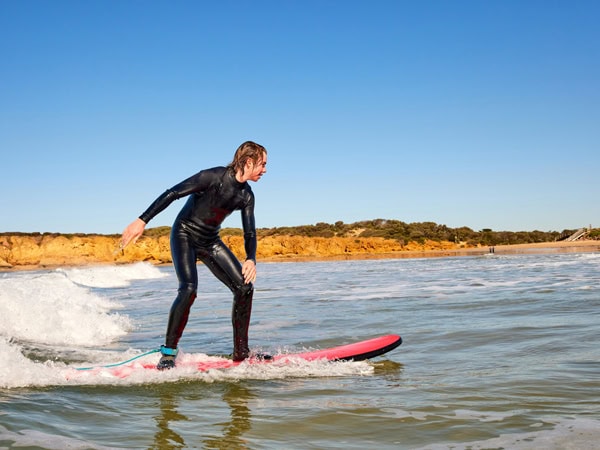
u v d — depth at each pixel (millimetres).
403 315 8164
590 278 14477
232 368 4527
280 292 14047
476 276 17891
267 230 101438
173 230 4832
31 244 50312
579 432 2750
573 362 4531
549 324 6645
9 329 6238
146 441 2645
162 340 6578
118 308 10516
